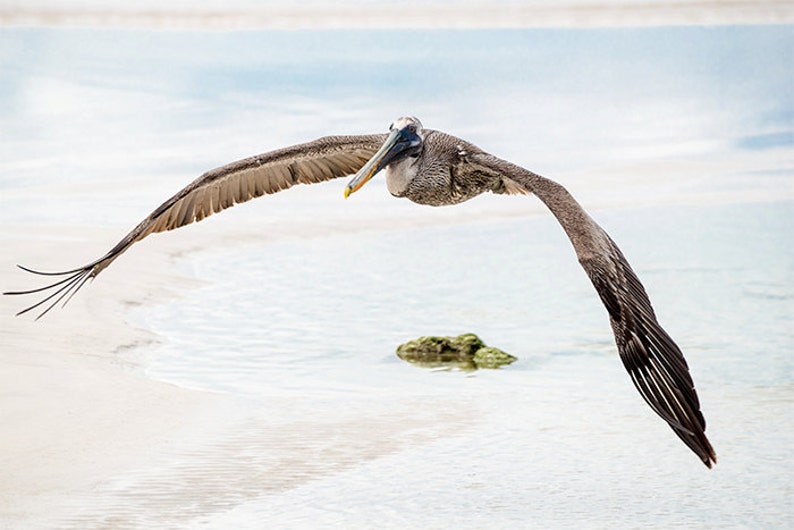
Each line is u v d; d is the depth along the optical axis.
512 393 14.17
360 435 12.70
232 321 17.16
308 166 10.16
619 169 28.09
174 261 20.55
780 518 10.73
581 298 18.55
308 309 17.84
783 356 15.37
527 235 23.05
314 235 22.91
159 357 15.34
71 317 16.59
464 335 15.80
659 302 17.98
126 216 23.34
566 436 12.74
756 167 28.09
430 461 11.98
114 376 14.35
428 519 10.62
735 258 20.61
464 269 20.39
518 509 10.85
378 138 10.39
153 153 28.78
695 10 43.53
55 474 11.48
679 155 29.28
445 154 10.12
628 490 11.35
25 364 14.43
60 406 13.20
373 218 24.41
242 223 23.55
